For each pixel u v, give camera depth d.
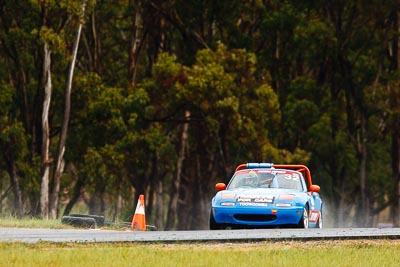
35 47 182.00
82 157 192.75
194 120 196.00
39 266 47.78
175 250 56.12
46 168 177.38
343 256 55.12
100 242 60.56
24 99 192.12
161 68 192.50
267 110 195.75
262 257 53.34
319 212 86.25
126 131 191.12
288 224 77.44
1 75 198.75
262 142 194.25
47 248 56.84
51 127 190.75
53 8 176.88
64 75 191.88
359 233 70.12
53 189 177.62
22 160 188.38
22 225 88.50
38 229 82.44
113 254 52.84
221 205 78.06
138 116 192.25
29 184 186.00
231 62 195.50
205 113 193.62
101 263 49.22
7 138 183.50
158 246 59.81
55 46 176.88
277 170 83.88
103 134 191.25
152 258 51.53
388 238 67.56
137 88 195.25
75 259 50.47
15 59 189.00
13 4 181.00
